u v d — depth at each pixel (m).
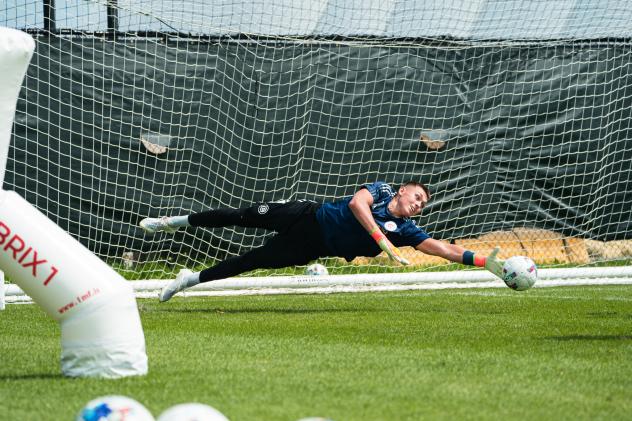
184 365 13.35
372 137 37.88
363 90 37.72
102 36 34.12
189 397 10.73
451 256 23.70
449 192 38.59
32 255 11.78
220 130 35.97
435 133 38.47
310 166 37.28
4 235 11.73
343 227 22.92
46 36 33.28
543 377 12.57
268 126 36.62
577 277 35.31
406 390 11.36
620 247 40.69
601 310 24.89
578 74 39.62
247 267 24.47
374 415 9.85
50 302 11.95
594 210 39.94
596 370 13.27
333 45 37.41
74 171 33.84
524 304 27.09
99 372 11.97
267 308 25.83
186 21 34.44
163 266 35.19
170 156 35.19
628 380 12.45
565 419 9.84
